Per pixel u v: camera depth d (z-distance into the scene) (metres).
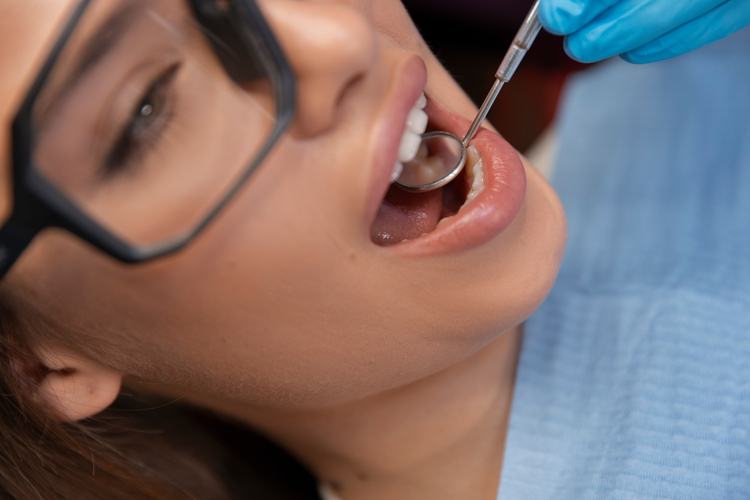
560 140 1.39
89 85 0.47
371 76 0.58
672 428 0.83
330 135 0.57
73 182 0.49
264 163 0.55
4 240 0.48
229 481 1.10
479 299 0.67
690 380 0.86
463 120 0.75
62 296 0.60
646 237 1.07
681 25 0.81
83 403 0.76
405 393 0.85
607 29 0.77
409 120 0.69
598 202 1.18
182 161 0.52
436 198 0.77
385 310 0.64
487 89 1.98
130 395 0.91
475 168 0.71
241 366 0.67
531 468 0.86
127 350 0.67
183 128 0.52
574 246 1.13
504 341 0.94
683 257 1.01
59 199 0.47
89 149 0.49
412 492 0.94
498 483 0.89
